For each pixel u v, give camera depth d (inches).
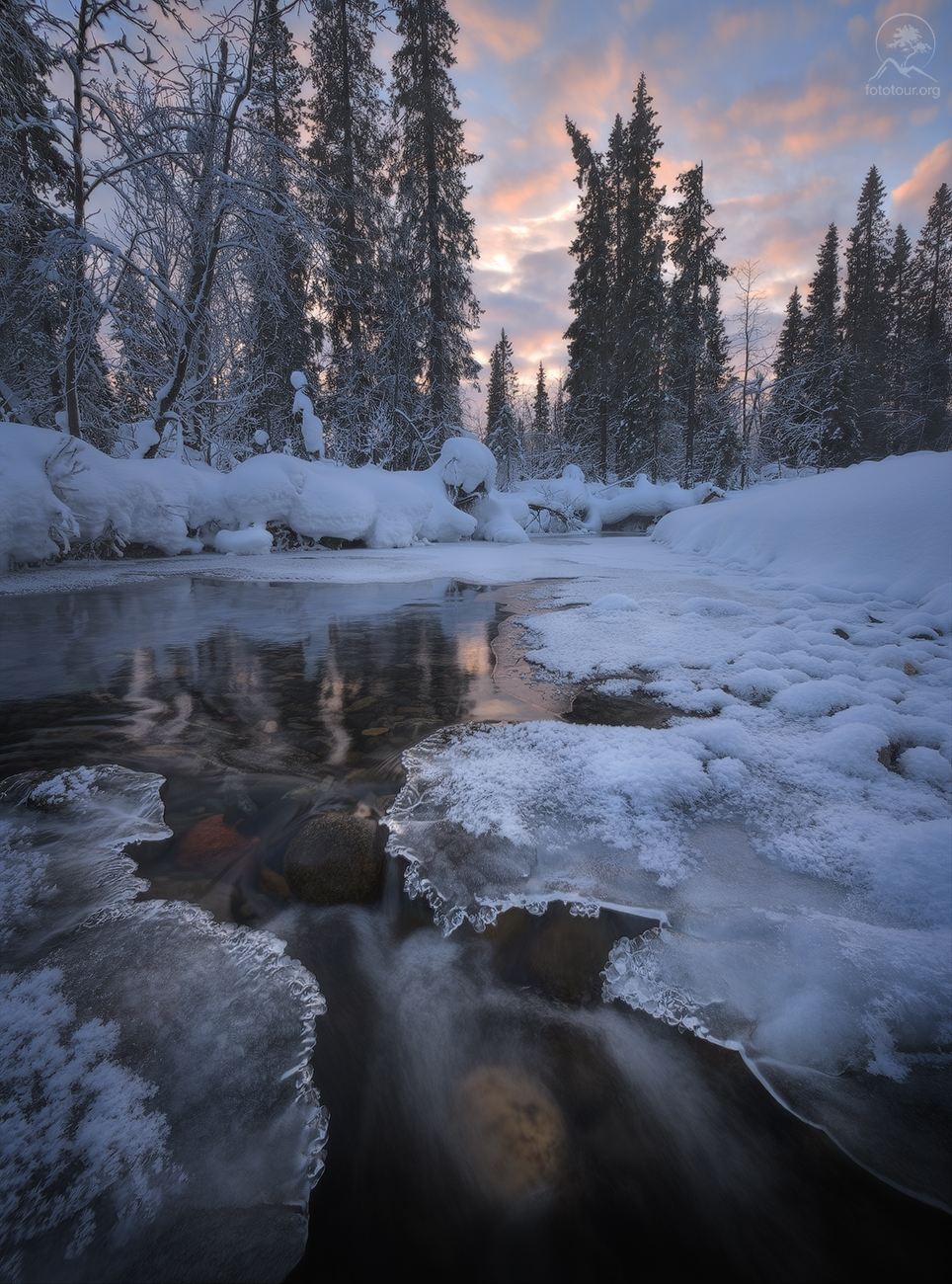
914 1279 33.6
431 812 81.4
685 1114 43.2
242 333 566.3
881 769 89.0
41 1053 45.6
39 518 333.4
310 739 109.2
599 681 140.9
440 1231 36.5
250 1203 36.9
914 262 1387.8
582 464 1198.9
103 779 93.0
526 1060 47.7
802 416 1170.6
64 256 380.8
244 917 63.4
